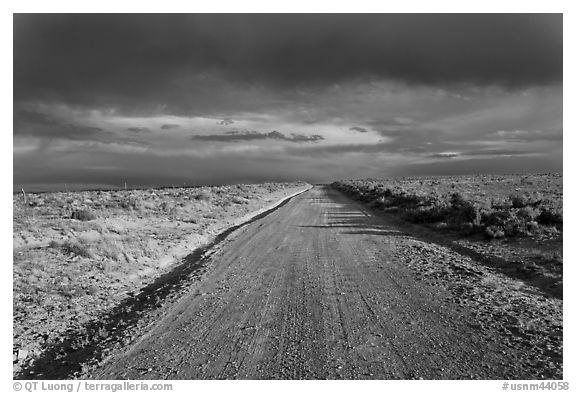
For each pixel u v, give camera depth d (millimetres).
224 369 5867
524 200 18047
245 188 62000
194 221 23281
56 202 27141
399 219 23062
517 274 10305
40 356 6934
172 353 6527
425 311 7840
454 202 22328
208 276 11445
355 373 5582
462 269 10891
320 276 10820
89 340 7402
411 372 5570
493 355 5977
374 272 11000
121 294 10398
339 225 21406
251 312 8242
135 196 33500
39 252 13133
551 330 6695
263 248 15391
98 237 15461
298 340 6746
